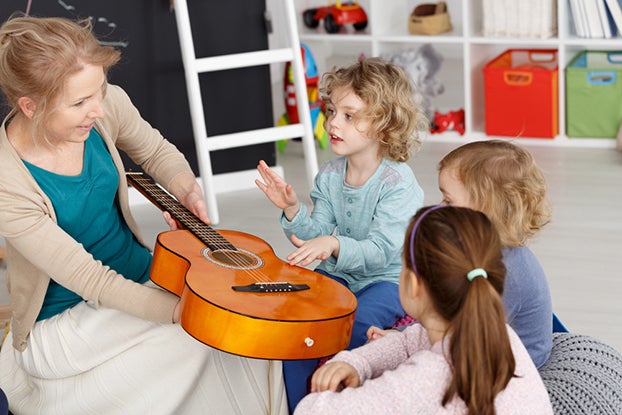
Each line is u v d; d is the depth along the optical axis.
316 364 2.35
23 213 2.21
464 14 4.80
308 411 1.75
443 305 1.67
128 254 2.50
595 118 4.71
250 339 2.04
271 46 5.82
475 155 2.09
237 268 2.28
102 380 2.31
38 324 2.37
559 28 4.67
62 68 2.11
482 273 1.64
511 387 1.69
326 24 5.24
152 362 2.29
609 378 2.13
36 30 2.12
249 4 4.25
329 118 2.60
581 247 3.71
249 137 4.18
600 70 4.63
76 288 2.23
